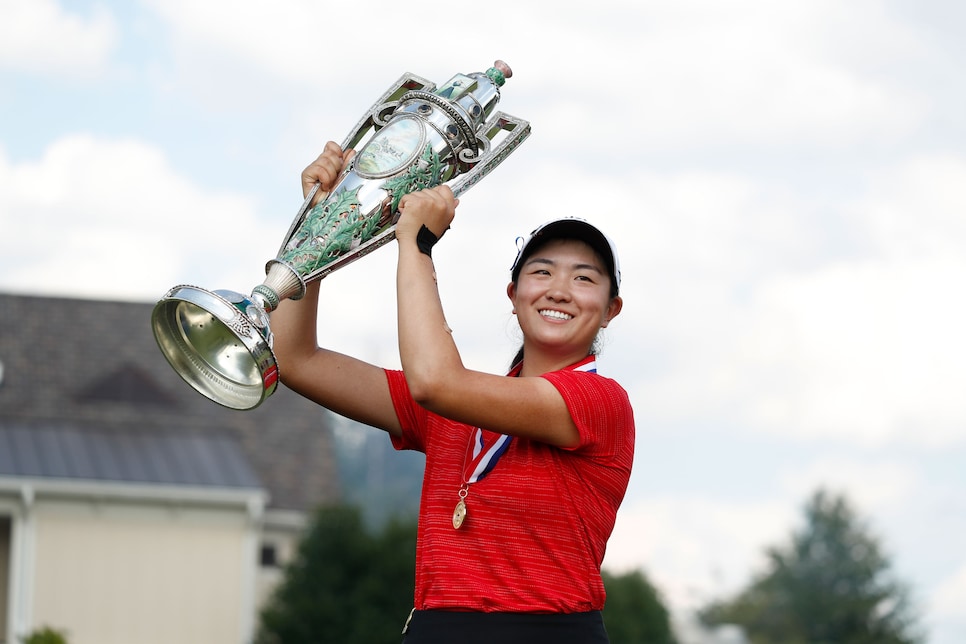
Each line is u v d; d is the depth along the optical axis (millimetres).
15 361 31797
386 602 25547
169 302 3998
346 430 99000
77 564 27688
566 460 4105
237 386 4074
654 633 31422
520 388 3992
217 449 30359
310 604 25219
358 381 4656
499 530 4047
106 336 32969
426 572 4129
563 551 4051
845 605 71000
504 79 4469
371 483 92625
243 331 3887
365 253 4219
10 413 30344
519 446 4117
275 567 30828
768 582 75750
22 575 27344
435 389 3893
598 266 4297
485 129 4453
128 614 27719
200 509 28359
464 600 4023
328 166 4324
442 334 3955
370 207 4180
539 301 4277
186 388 32281
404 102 4430
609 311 4418
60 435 29828
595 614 4129
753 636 70188
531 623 4004
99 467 28750
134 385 31750
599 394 4086
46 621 27344
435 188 4199
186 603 28016
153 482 28344
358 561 25828
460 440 4254
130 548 27953
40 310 33344
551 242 4324
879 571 74625
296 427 33469
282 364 4621
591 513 4109
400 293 4020
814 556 75375
